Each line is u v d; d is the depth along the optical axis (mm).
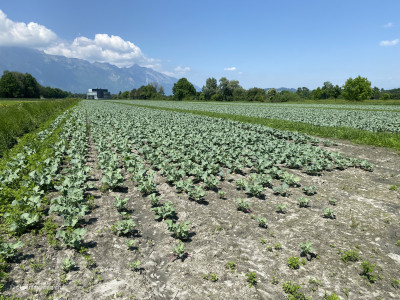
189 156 11758
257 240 5961
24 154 11648
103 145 13914
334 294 4305
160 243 5828
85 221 6664
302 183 9703
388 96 109250
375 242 5910
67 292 4352
